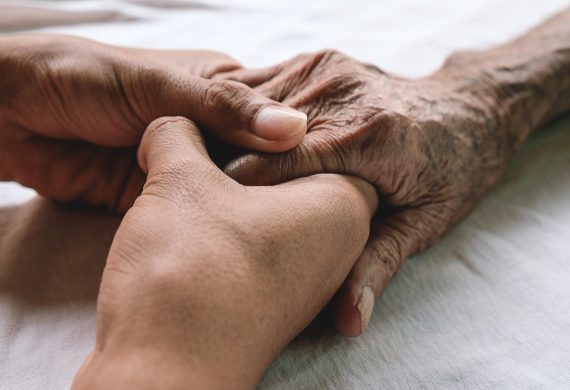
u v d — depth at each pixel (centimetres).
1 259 22
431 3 39
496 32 35
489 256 22
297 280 16
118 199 24
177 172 17
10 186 25
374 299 20
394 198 22
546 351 19
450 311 20
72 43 22
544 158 27
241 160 19
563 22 30
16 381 18
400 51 33
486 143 24
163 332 14
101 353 15
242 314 15
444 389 18
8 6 34
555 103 27
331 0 40
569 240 23
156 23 37
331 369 19
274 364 19
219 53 27
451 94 24
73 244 22
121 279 15
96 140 23
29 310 20
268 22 37
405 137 20
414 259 22
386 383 18
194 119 20
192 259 15
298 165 19
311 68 23
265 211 16
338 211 18
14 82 22
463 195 23
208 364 15
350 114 20
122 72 21
